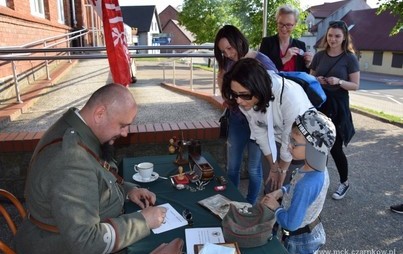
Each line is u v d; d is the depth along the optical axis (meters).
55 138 1.49
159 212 1.63
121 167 2.51
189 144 2.40
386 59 31.61
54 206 1.37
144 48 4.38
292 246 1.83
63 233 1.37
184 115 4.66
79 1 12.68
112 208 1.64
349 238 2.83
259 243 1.50
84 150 1.48
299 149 1.75
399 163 4.43
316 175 1.69
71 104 5.12
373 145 5.16
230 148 3.03
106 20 2.70
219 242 1.54
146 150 3.69
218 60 2.89
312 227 1.79
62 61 9.62
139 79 9.93
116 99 1.54
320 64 3.43
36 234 1.53
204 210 1.82
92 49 4.44
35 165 1.47
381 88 19.89
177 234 1.61
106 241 1.41
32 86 6.04
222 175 2.26
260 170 3.08
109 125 1.56
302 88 2.24
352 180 3.92
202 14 28.64
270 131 2.27
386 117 6.93
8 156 3.32
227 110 2.98
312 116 1.68
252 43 18.00
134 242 1.53
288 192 1.81
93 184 1.46
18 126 4.02
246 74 1.91
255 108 2.04
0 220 3.14
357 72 3.28
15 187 3.41
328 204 3.38
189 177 2.18
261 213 1.53
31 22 7.02
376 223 3.05
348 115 3.32
